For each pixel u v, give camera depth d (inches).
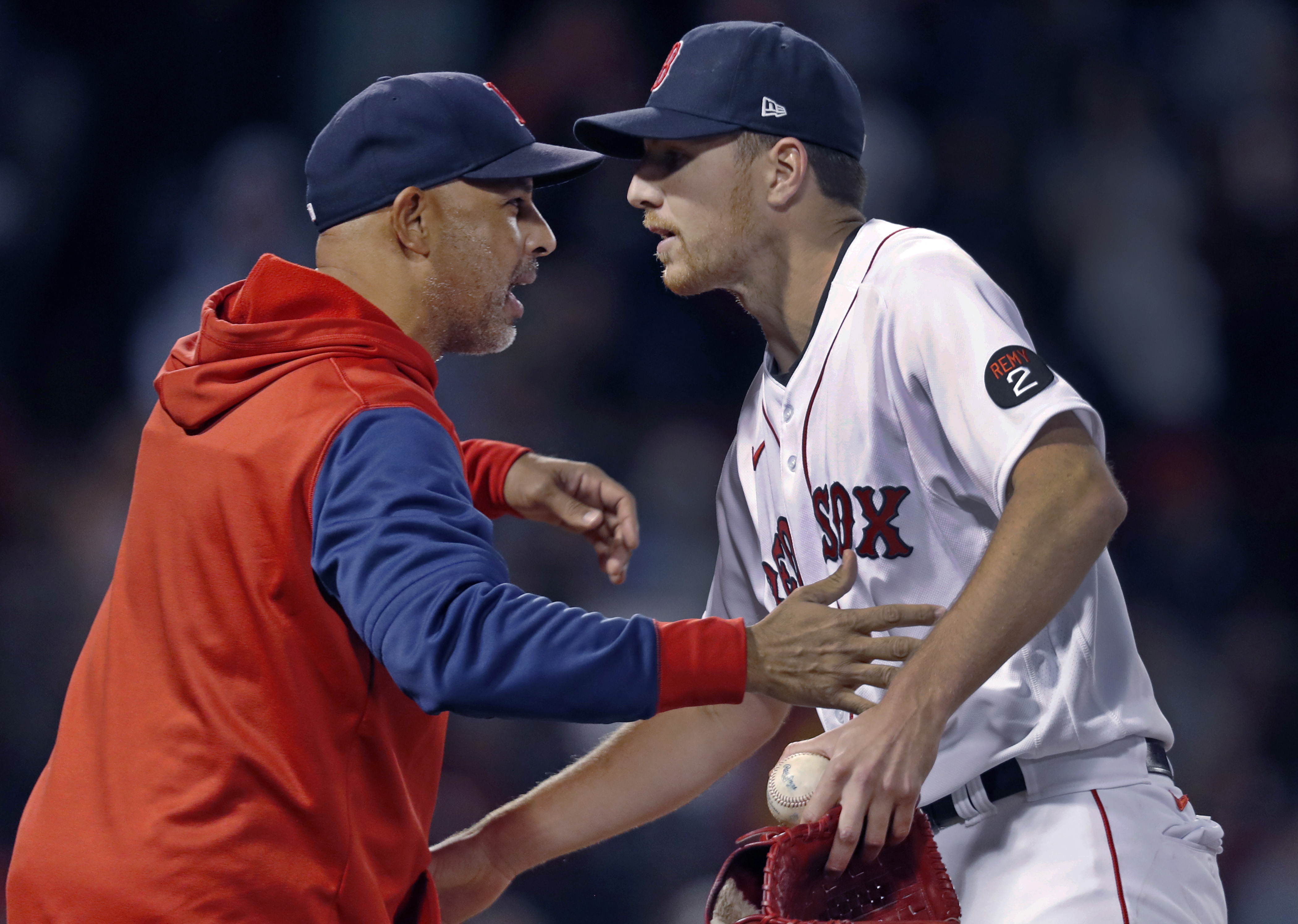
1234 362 1226.6
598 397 1110.4
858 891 330.3
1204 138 1290.6
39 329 1195.3
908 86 1273.4
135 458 1076.5
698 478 1058.7
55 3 1261.1
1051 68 1285.7
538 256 375.6
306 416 314.5
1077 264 1211.9
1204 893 355.3
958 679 308.5
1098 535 312.3
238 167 1181.1
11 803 924.0
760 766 907.4
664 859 886.4
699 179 376.8
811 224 377.7
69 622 991.0
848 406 364.5
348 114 353.4
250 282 335.9
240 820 309.7
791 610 312.2
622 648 293.6
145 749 318.0
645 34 1268.5
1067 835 347.6
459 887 418.9
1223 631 1079.6
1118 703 359.9
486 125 355.6
